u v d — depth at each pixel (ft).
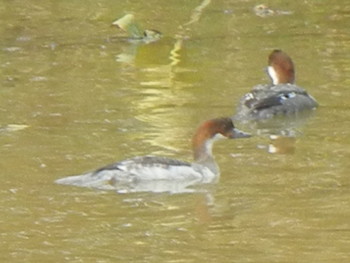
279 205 46.16
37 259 40.70
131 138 55.57
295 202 46.44
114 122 58.49
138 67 70.64
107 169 49.26
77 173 50.16
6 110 60.80
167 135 56.13
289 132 57.31
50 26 82.74
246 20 83.97
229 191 48.11
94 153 53.16
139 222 44.50
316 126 58.39
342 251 41.09
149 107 61.52
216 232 43.27
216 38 78.48
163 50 75.51
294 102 60.70
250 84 66.08
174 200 47.14
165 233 43.32
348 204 46.14
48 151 53.47
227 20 84.07
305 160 52.26
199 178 49.70
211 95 63.82
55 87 65.67
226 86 65.72
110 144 54.60
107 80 67.36
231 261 40.29
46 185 48.62
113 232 43.37
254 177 49.88
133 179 49.21
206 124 51.60
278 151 53.83
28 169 50.70
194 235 43.01
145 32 78.69
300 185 48.60
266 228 43.68
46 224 44.27
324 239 42.37
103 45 76.89
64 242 42.39
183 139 55.52
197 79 67.41
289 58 65.41
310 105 61.46
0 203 46.44
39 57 73.31
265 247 41.63
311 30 80.18
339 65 70.23
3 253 41.32
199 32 80.59
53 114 59.93
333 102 62.64
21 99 63.05
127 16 79.20
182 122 58.49
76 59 72.84
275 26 81.76
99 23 83.82
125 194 47.83
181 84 66.28
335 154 53.21
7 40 78.18
